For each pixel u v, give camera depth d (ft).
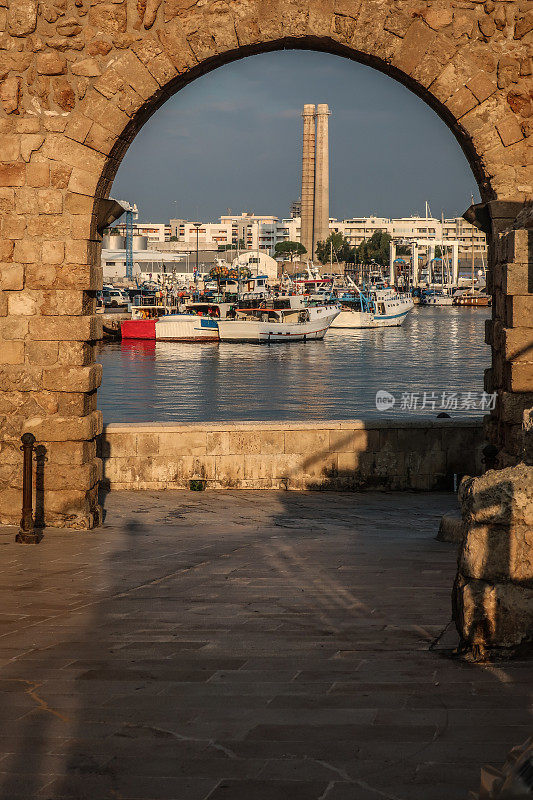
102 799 15.66
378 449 61.41
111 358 301.84
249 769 16.58
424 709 19.25
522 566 22.98
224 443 61.11
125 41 47.42
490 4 46.24
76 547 43.62
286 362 290.35
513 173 46.78
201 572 37.01
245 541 45.32
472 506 23.40
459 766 16.24
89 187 47.91
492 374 50.16
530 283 44.37
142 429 60.54
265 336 359.25
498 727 18.03
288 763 16.75
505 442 46.42
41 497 48.70
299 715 19.24
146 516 52.70
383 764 16.49
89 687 21.88
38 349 48.24
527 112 46.47
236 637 26.25
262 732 18.35
